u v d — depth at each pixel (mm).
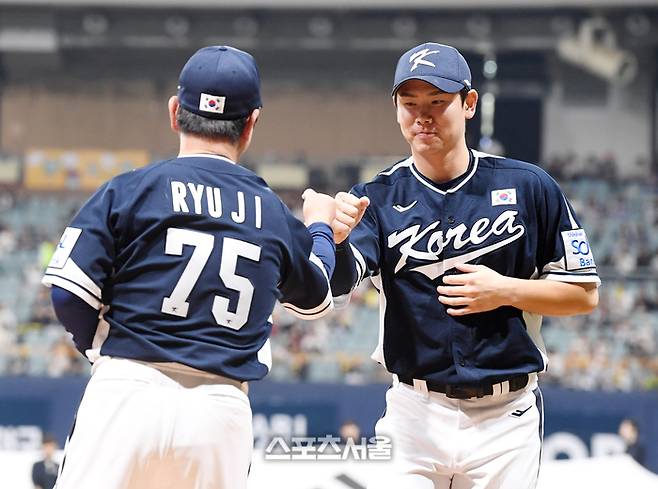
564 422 45031
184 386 11578
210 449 11562
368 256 14398
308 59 102688
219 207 12023
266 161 98812
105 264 11680
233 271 11852
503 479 14523
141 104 104188
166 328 11594
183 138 12609
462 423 14609
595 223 82875
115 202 11844
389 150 103375
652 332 63188
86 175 98688
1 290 69125
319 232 13531
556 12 91062
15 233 83500
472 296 14109
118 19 94000
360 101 103750
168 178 12023
